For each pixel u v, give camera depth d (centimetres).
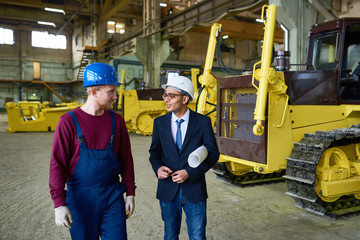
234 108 460
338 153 409
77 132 179
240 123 448
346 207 403
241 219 374
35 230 343
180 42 2789
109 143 187
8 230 343
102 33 3166
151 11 2059
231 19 2420
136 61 3116
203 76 503
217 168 541
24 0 2842
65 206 172
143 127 1259
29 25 3631
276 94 396
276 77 372
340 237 324
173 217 221
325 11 1022
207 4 1587
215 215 387
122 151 203
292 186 398
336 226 354
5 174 605
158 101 1303
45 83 3628
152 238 322
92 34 3122
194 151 200
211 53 500
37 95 3744
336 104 434
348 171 403
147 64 2098
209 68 502
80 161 179
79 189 181
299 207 410
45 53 3759
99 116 188
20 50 3644
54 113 1502
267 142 399
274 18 371
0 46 3559
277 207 418
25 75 3669
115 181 193
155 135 228
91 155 181
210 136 218
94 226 184
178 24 1812
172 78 219
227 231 339
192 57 3222
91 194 181
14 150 904
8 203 434
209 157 213
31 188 508
